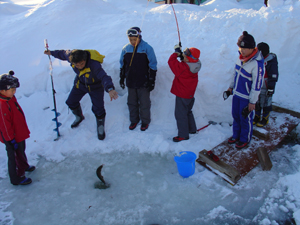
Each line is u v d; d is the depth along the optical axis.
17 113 2.93
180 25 5.45
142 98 3.92
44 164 3.52
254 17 5.25
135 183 3.12
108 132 4.11
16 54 5.32
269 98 3.65
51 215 2.74
